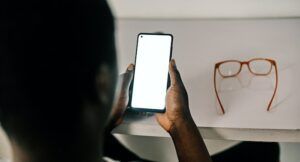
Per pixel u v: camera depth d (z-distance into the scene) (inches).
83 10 9.7
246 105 24.1
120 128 23.4
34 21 9.5
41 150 11.2
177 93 22.3
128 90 23.5
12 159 11.8
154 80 23.9
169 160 29.5
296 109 23.6
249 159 28.6
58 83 10.0
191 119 21.9
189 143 20.7
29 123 10.6
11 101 10.2
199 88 25.1
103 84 10.9
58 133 11.0
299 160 28.2
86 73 10.2
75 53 9.8
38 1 9.5
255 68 25.6
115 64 11.1
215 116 23.9
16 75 9.8
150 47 24.1
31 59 9.7
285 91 24.4
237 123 23.5
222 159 28.9
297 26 27.1
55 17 9.5
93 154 12.3
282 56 25.8
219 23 28.1
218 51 26.6
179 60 26.5
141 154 29.7
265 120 23.4
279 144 28.2
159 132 23.2
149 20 29.1
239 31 27.4
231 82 25.2
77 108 10.6
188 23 28.5
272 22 27.6
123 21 29.2
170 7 28.9
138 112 23.9
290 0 27.3
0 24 9.5
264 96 24.3
